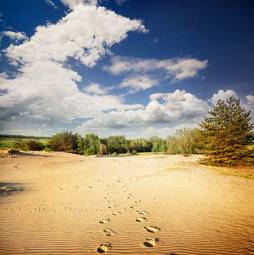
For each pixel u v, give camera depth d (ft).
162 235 14.66
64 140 148.56
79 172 57.21
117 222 17.39
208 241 13.69
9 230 15.94
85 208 21.86
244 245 13.14
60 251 12.57
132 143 209.56
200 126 62.23
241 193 27.30
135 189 31.37
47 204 23.89
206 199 24.38
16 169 59.98
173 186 32.01
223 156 57.93
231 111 59.00
